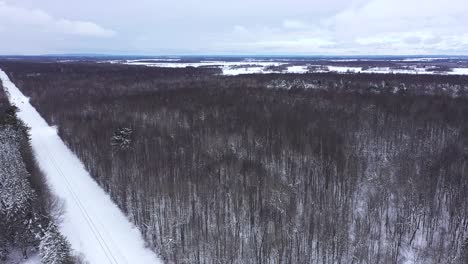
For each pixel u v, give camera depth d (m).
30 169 60.78
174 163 60.78
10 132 66.25
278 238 42.91
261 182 52.84
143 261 42.53
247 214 47.53
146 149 67.75
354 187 53.88
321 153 61.16
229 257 41.50
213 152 65.62
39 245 40.53
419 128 73.56
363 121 78.69
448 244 43.88
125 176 57.72
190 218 47.41
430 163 57.75
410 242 44.69
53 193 57.22
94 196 58.22
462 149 63.38
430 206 47.81
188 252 42.78
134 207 51.41
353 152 62.59
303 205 49.56
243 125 77.44
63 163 72.25
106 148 69.06
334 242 42.44
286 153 63.34
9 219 41.94
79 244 45.22
